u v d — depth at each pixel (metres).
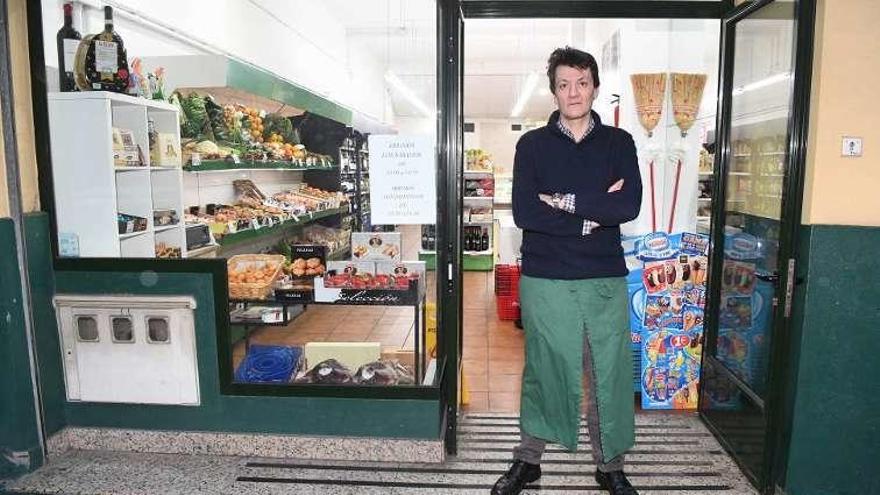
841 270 2.30
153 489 2.52
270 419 2.79
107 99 2.73
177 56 3.75
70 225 2.80
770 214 2.64
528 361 2.29
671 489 2.54
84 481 2.59
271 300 2.83
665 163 3.62
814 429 2.39
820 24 2.26
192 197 4.23
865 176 2.30
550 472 2.68
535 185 2.19
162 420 2.83
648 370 3.47
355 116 6.29
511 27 8.31
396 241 2.87
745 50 2.92
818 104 2.28
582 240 2.15
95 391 2.82
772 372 2.40
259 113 5.03
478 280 8.15
